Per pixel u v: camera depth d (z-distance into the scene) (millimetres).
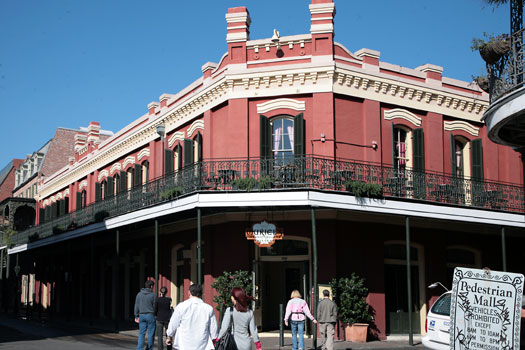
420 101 19875
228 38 18891
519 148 15016
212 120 19766
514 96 11508
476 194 18906
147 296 12102
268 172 16844
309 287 17672
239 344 7945
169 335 7820
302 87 18203
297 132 17812
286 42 18500
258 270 18047
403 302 18766
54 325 24047
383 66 19172
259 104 18562
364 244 17938
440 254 19594
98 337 18203
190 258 20297
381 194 16531
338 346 15398
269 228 16656
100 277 28875
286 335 17609
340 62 18328
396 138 19578
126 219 20344
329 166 16844
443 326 11047
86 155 31297
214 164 17219
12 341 16484
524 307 9539
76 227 26562
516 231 21375
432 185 18234
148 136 24188
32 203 40625
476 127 21266
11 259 43812
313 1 18469
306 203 15664
